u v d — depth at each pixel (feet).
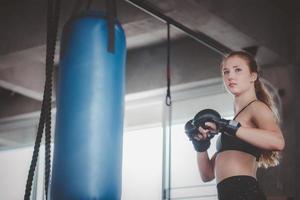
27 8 18.89
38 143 8.57
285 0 18.08
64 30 8.64
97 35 8.36
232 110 19.76
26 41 18.69
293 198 16.98
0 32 19.35
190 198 21.01
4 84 23.24
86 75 8.21
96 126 8.02
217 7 15.49
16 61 19.94
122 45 8.64
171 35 20.56
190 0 14.55
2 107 26.76
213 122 11.40
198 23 15.96
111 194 8.00
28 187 8.41
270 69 18.39
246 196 10.95
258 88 12.24
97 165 7.91
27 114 25.94
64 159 7.95
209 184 20.92
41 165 25.41
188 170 21.36
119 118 8.36
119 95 8.43
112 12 8.67
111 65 8.37
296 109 17.78
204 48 20.40
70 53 8.37
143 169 23.53
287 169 17.29
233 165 11.20
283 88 18.03
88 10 8.71
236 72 12.19
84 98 8.11
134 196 23.39
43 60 19.84
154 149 23.44
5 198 29.27
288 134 17.57
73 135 7.98
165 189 19.70
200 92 20.71
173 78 20.99
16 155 29.12
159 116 23.02
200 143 11.94
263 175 17.63
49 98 8.70
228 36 16.74
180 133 21.56
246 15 16.66
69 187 7.82
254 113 11.71
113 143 8.14
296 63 18.22
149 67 21.85
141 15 16.90
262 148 11.27
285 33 18.42
